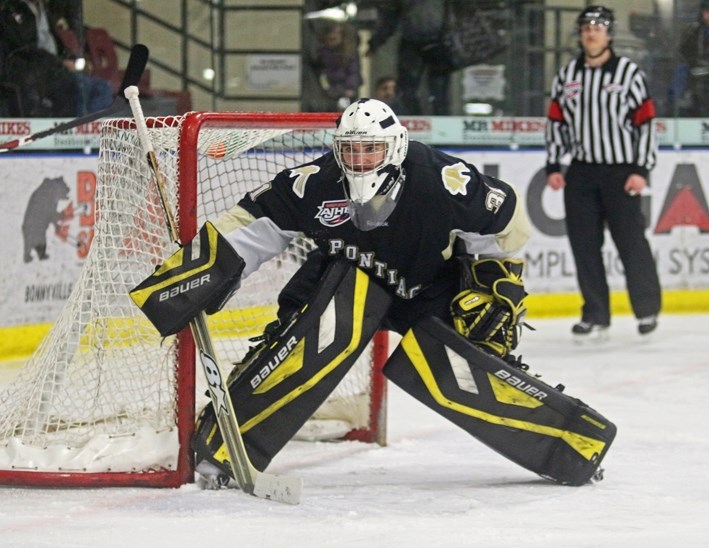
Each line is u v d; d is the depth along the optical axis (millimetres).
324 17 23141
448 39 23188
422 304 11047
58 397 11289
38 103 19344
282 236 10570
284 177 10469
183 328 10281
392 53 23281
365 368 12930
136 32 21734
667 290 23719
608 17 19141
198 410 12555
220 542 9070
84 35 20453
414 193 10234
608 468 11742
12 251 18438
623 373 17484
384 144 9844
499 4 23297
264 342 10867
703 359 18594
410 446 12906
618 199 19453
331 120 11281
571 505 10258
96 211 11352
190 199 10656
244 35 23062
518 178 23328
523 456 10844
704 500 10453
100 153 11375
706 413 14773
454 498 10516
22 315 18641
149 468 10766
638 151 19250
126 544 9023
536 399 10742
